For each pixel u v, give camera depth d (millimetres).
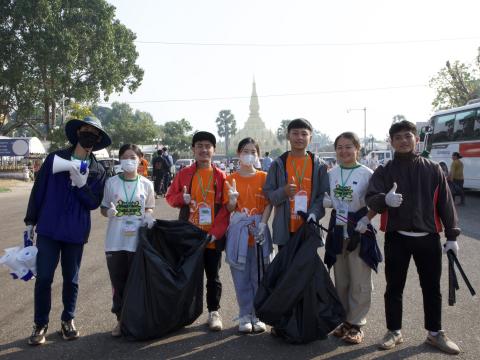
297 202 4117
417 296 5160
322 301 3842
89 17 33406
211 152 4484
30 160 38156
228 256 4289
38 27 30859
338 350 3783
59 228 3971
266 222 4359
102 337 4125
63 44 30828
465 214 12336
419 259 3814
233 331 4246
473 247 7711
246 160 4359
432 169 3779
